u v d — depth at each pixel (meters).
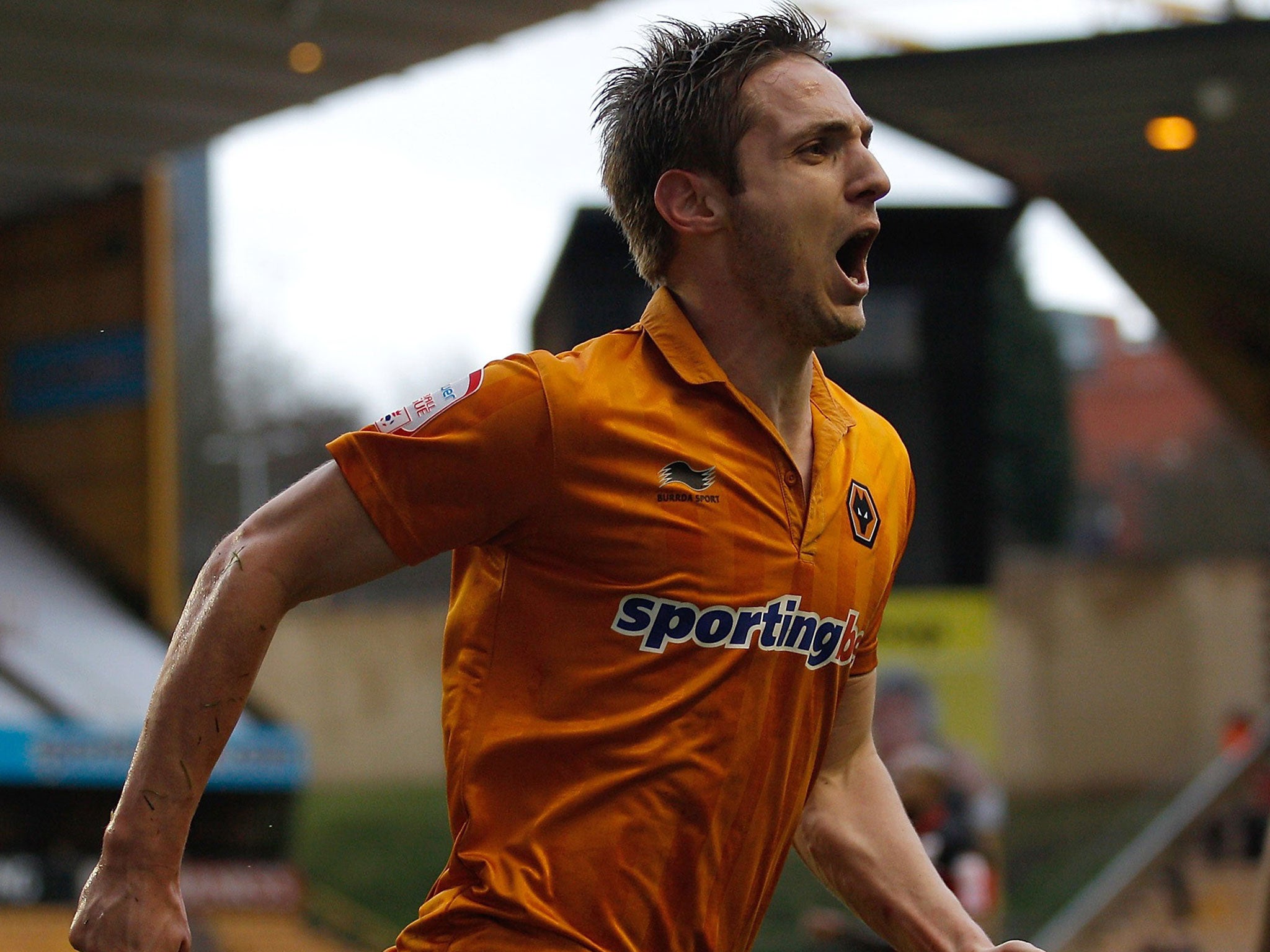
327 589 5.73
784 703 5.87
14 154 62.66
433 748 84.06
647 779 5.66
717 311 6.00
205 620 5.64
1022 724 74.69
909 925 6.73
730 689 5.70
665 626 5.64
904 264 44.00
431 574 94.25
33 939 46.41
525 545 5.77
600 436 5.60
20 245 71.44
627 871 5.66
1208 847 46.91
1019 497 103.25
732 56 6.05
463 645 5.97
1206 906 44.94
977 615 44.72
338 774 82.31
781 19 6.19
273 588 5.64
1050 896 51.53
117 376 67.12
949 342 44.03
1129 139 38.91
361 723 83.25
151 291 65.56
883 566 6.29
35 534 69.00
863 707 6.96
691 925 5.87
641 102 6.23
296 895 60.69
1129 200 42.84
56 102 56.62
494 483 5.61
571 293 43.06
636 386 5.75
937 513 44.69
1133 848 50.19
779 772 5.93
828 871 6.98
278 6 47.47
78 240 68.81
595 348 5.88
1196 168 40.25
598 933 5.67
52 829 56.75
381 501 5.62
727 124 5.96
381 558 5.70
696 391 5.80
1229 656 75.56
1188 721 75.50
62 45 50.69
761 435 5.82
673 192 6.06
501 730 5.77
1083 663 75.75
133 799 5.59
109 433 67.56
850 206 5.93
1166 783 57.59
